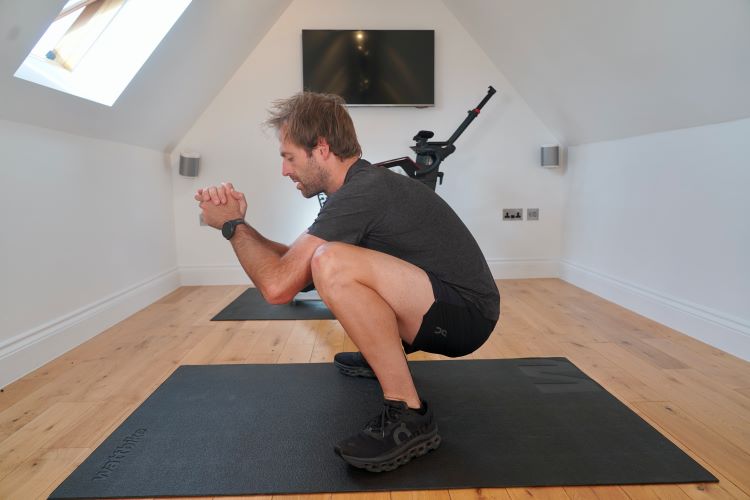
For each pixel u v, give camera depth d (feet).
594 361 6.45
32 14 5.02
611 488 3.78
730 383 5.71
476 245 4.53
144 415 4.97
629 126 8.80
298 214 11.68
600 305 9.40
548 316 8.63
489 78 11.53
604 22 6.97
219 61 10.12
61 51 7.34
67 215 7.23
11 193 6.06
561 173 11.81
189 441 4.47
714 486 3.79
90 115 7.44
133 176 9.44
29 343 6.24
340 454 3.90
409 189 4.14
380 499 3.69
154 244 10.36
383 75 11.27
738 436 4.52
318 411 5.04
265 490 3.77
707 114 6.89
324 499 3.70
